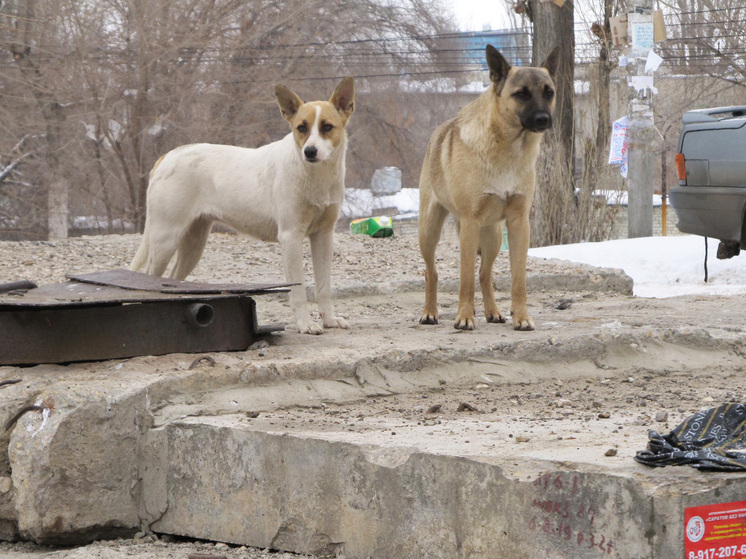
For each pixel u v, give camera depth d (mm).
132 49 30453
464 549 4445
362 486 4855
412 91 42125
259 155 8211
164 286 7164
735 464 3936
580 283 12328
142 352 6691
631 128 19766
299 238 7895
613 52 22406
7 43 29391
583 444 4707
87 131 30625
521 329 8219
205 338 6961
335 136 7684
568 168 21281
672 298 11680
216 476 5547
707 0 39031
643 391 7062
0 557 5539
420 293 11523
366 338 7668
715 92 40344
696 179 13109
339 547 4988
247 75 31938
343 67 37594
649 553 3812
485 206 8141
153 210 8438
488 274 8867
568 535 4078
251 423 5602
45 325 6402
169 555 5266
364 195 39938
